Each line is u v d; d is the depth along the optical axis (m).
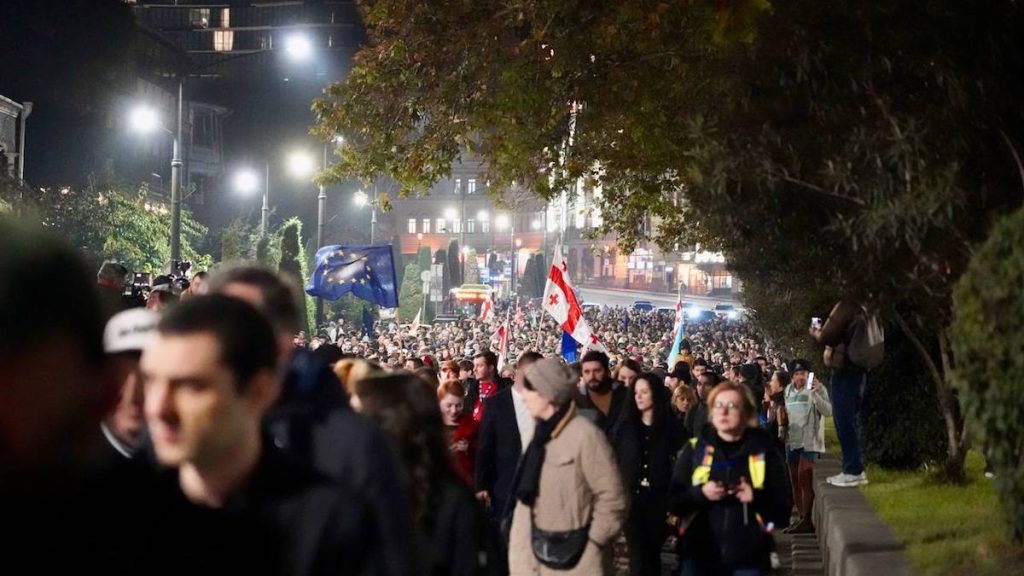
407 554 3.24
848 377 13.23
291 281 4.59
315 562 2.96
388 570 3.15
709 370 17.95
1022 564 7.33
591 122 20.00
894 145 10.07
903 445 14.11
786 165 11.28
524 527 8.39
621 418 11.19
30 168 60.62
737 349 43.38
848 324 13.16
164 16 148.00
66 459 2.26
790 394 16.75
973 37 10.74
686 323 72.00
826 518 11.77
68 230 44.72
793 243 11.42
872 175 10.44
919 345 12.44
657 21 17.14
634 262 154.12
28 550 2.27
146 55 86.56
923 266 10.80
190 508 2.73
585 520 8.20
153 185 79.62
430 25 19.66
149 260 49.38
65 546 2.33
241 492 2.98
